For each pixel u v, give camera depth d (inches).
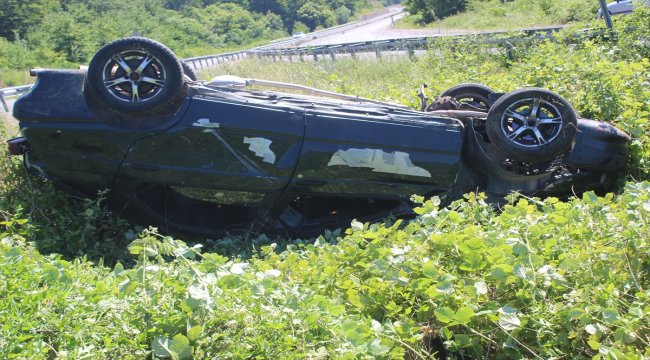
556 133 270.1
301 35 2113.7
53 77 252.2
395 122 268.8
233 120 253.9
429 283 169.0
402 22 2153.1
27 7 1648.6
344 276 187.9
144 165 252.1
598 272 169.8
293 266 196.9
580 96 351.6
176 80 247.1
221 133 253.3
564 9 1169.4
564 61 434.3
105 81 244.7
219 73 767.1
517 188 285.4
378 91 486.9
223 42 2161.7
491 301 163.9
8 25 1605.6
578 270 170.4
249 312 147.4
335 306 157.2
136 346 139.5
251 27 2596.0
